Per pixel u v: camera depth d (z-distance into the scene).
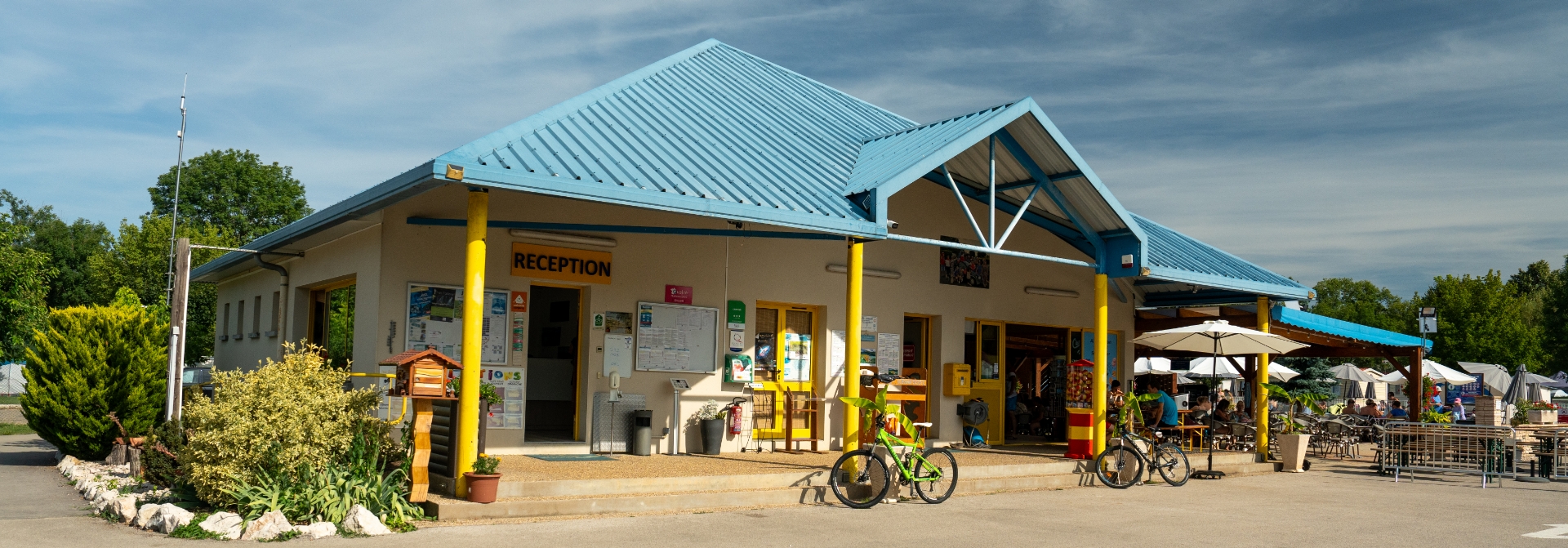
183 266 13.69
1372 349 21.42
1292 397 17.16
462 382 9.23
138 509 9.12
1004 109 12.69
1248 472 16.00
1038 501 11.52
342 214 11.05
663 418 13.63
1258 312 16.89
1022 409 17.62
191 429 9.82
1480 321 43.28
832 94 17.64
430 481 9.73
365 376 11.70
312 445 9.11
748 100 15.15
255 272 17.14
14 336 22.70
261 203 48.09
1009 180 14.58
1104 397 14.06
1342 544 9.04
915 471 11.37
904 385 14.33
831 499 11.09
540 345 14.30
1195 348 16.44
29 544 7.84
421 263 12.13
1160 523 10.01
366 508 8.52
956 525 9.59
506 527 8.66
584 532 8.52
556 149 10.11
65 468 13.81
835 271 15.38
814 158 13.12
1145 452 13.96
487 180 8.88
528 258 12.70
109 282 39.56
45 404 14.59
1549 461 15.84
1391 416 22.91
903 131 14.29
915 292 16.17
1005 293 17.36
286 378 9.33
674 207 9.92
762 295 14.63
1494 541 9.27
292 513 8.45
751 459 12.78
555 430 14.16
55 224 54.28
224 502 8.97
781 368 14.94
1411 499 12.61
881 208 11.63
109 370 14.83
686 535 8.57
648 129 11.93
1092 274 18.72
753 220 10.47
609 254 13.34
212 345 34.03
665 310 13.71
